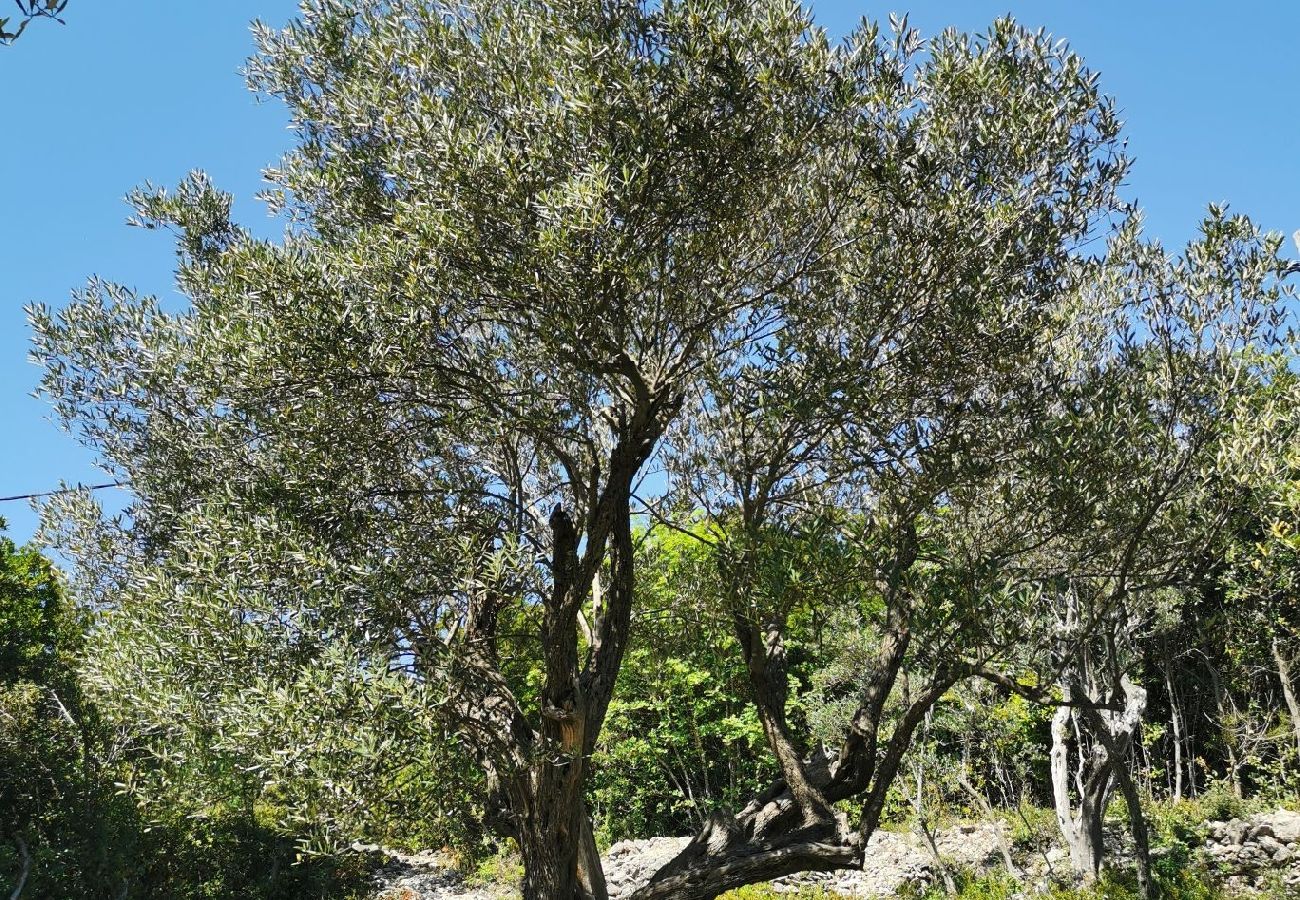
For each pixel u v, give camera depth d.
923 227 6.29
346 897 17.00
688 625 8.39
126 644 6.33
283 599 6.02
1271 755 20.48
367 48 6.85
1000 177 6.25
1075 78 6.27
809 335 6.67
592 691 7.04
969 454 6.38
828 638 13.48
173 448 7.61
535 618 7.81
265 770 5.44
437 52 6.56
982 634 6.03
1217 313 6.39
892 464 6.73
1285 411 6.44
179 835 13.56
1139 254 6.75
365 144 7.16
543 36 6.42
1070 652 6.60
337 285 5.98
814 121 6.16
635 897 6.72
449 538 6.60
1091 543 6.72
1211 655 20.81
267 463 7.07
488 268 5.86
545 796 6.63
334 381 6.10
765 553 6.36
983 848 17.12
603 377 6.92
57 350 7.42
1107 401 6.18
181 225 7.80
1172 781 22.91
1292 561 7.08
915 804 15.02
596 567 6.87
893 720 14.47
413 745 5.60
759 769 23.03
